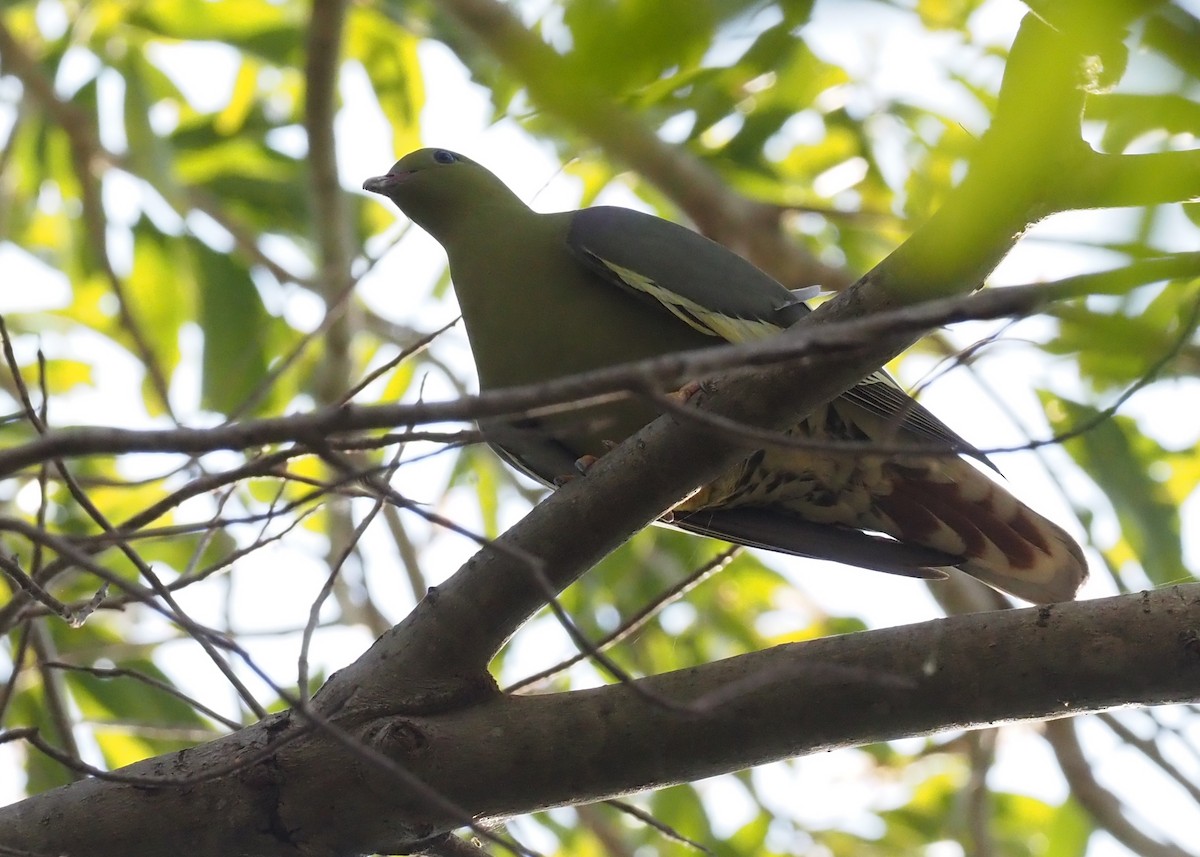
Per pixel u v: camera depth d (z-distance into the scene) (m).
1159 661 5.52
